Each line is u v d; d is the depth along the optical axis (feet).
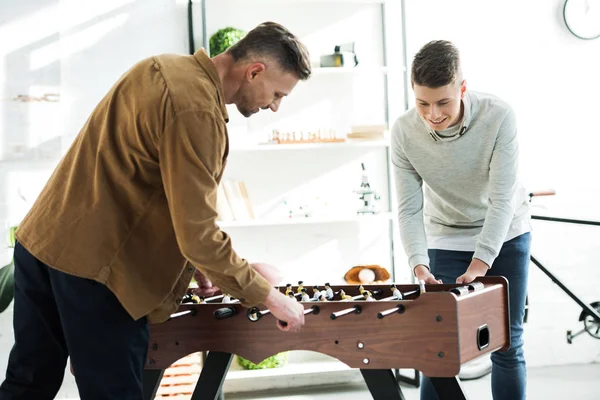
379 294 8.66
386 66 14.67
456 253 10.07
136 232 6.71
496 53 15.37
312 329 7.36
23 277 6.88
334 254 15.05
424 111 8.93
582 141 15.62
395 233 15.15
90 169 6.66
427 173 9.82
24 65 13.76
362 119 15.07
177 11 14.37
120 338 6.70
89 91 14.06
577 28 15.46
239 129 14.01
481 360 14.79
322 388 14.60
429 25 15.17
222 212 13.87
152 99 6.32
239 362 13.76
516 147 9.29
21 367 6.97
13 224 13.70
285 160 14.85
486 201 9.84
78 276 6.56
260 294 6.76
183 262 6.95
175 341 7.82
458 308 6.84
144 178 6.60
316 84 14.93
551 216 14.48
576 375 14.71
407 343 7.00
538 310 15.62
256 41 6.84
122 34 14.16
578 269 15.70
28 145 13.79
